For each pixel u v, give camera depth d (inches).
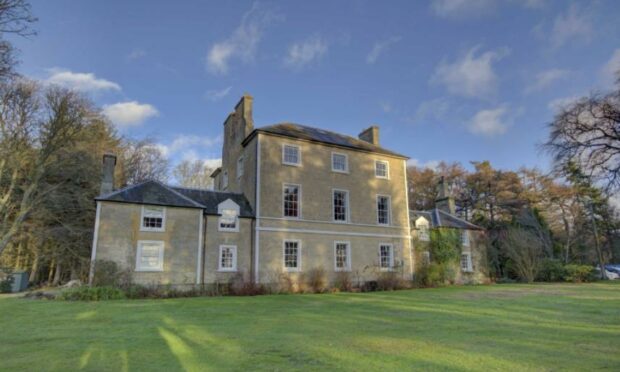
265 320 390.0
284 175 903.7
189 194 866.8
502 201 1723.7
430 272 1026.7
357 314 440.5
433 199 1953.7
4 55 514.0
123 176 1305.4
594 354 229.6
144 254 732.0
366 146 1080.2
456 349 245.3
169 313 445.1
